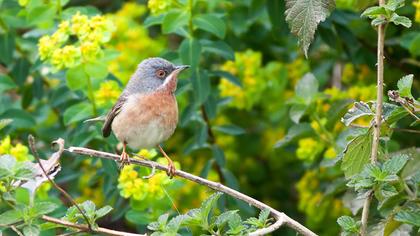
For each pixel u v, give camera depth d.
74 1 15.27
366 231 8.68
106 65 11.06
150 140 10.70
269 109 14.52
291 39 14.45
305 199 13.05
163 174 10.20
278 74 14.09
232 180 12.25
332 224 13.14
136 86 10.69
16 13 13.10
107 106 11.45
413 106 8.05
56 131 13.21
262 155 15.12
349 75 14.15
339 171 12.00
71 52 10.70
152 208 10.47
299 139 12.45
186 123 12.26
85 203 7.98
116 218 11.73
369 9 7.77
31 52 13.69
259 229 7.86
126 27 14.36
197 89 11.62
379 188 7.90
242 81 13.57
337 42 12.58
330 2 8.21
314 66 14.66
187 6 11.54
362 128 8.91
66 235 7.86
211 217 8.45
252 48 14.63
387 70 13.07
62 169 12.91
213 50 11.91
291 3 8.24
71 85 11.04
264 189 15.25
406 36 11.77
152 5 11.52
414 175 9.31
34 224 7.60
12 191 7.78
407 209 8.88
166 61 10.84
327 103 13.23
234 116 15.19
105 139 11.63
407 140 12.47
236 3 13.78
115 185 11.54
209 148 12.72
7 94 15.09
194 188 13.20
